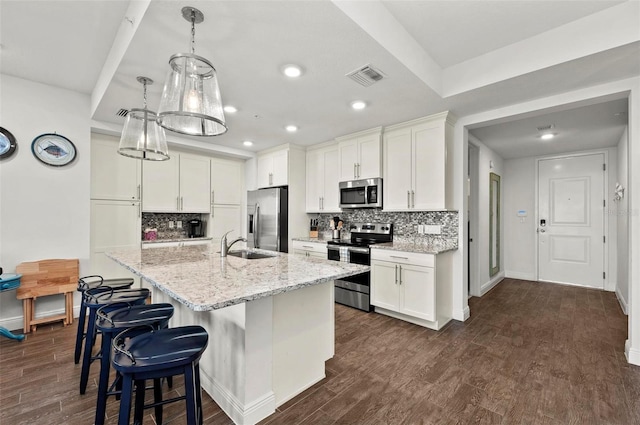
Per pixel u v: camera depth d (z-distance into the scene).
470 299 4.11
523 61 2.25
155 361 1.13
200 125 1.83
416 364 2.29
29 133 2.98
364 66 2.15
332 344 2.17
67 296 3.03
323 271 1.76
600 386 1.99
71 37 2.28
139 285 3.83
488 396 1.89
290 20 1.66
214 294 1.25
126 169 3.81
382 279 3.37
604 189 4.71
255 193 4.79
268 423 1.62
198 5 1.53
